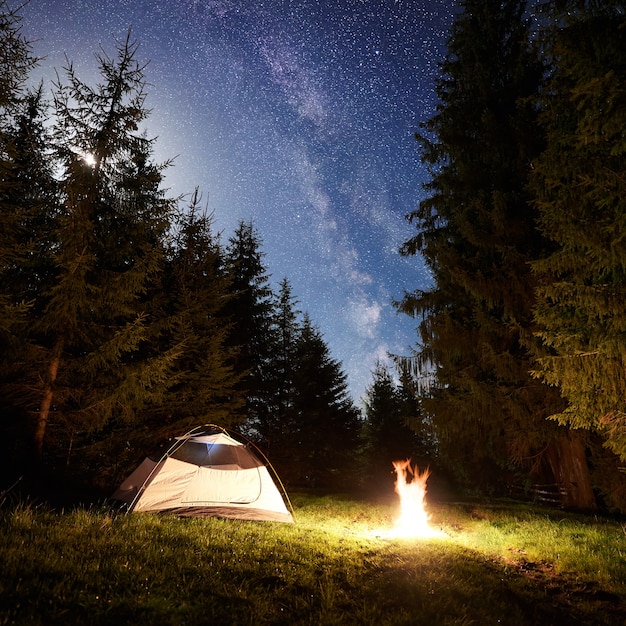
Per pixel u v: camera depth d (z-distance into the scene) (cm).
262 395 2591
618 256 871
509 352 1507
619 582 720
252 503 992
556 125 1070
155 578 473
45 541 518
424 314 1805
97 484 1291
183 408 1476
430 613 510
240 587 486
